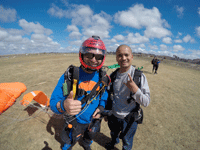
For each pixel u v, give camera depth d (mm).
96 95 1201
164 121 2904
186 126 2752
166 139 2305
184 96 4727
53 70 7844
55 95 1073
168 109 3533
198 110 3598
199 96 4879
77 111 854
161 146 2125
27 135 2166
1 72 6762
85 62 1048
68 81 1031
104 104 1393
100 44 989
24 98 2420
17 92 3146
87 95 1095
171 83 6582
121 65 1294
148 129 2568
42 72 7168
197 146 2168
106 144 1974
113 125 1607
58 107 946
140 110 1429
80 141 2068
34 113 2826
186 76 9461
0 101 2678
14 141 2027
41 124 2475
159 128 2623
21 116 2699
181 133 2502
